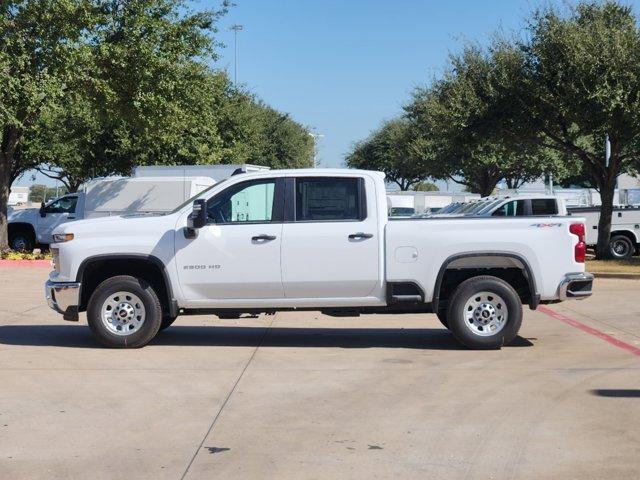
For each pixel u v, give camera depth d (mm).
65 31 19328
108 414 6617
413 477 5113
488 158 40031
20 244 26578
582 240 9438
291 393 7340
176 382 7781
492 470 5242
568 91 20578
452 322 9445
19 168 38938
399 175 64812
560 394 7258
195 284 9344
